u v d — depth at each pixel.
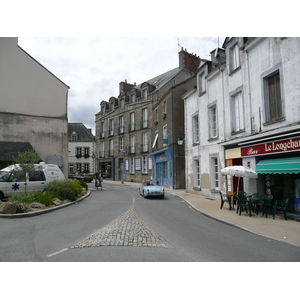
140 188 17.34
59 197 12.80
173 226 7.91
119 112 35.97
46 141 19.66
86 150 50.28
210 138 15.19
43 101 19.92
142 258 4.85
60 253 5.09
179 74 27.88
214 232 7.21
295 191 9.20
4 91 18.83
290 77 8.98
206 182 15.94
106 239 6.07
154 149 27.70
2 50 19.12
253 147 10.72
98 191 20.72
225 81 13.59
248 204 9.67
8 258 4.81
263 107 10.38
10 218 8.93
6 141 18.47
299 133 8.23
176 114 22.81
